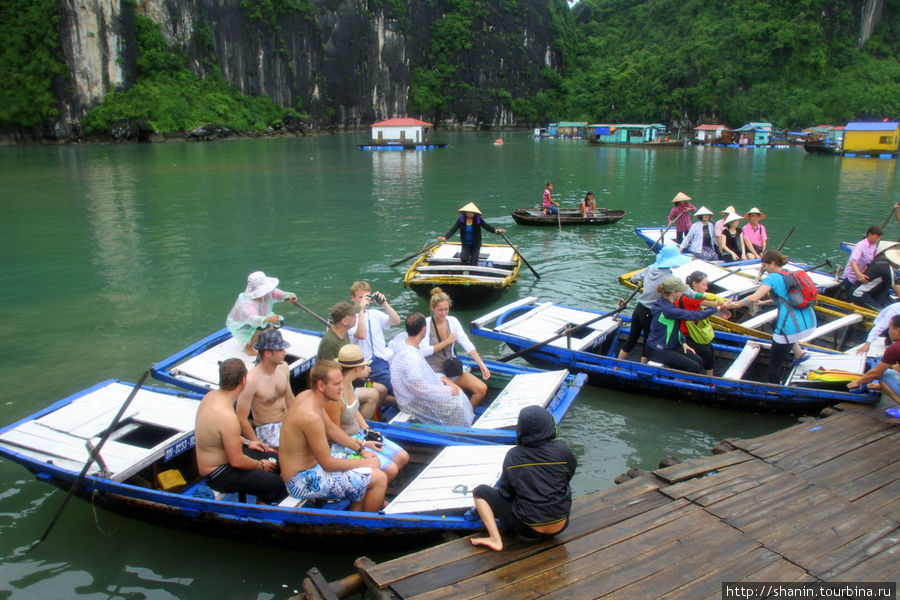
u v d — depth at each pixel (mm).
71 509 5480
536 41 103938
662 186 29500
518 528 4133
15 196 24797
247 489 4980
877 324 6980
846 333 8516
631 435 6684
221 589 4578
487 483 4711
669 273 7418
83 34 62250
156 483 5230
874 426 5914
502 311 8953
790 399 6641
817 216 20719
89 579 4664
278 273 13602
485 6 98812
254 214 21125
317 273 13594
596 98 96688
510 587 3807
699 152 54188
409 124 60156
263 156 46469
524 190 28031
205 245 16375
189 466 5758
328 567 4832
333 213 21406
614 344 8695
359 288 6742
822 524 4434
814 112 71750
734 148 60219
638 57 96375
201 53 74125
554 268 13953
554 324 8492
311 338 7762
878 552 4125
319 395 4582
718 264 11164
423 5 96688
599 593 3748
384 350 6723
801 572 3932
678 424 6902
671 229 15891
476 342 9336
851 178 32219
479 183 30547
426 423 5883
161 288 12461
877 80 73250
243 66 77750
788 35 77812
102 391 6152
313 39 83562
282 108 81312
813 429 5887
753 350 7617
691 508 4633
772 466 5246
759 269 10820
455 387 5973
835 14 78250
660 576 3898
